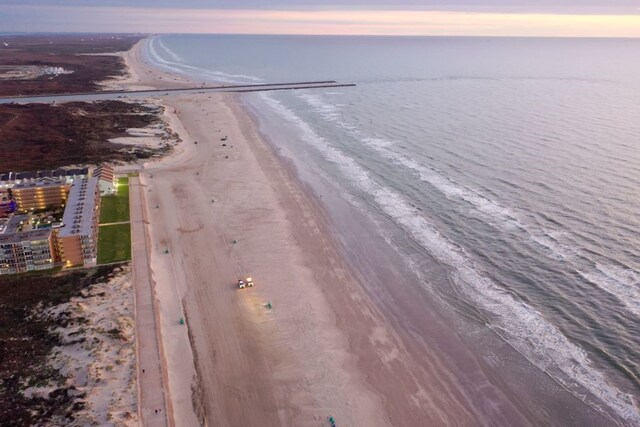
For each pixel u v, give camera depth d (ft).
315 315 219.20
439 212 312.09
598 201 315.58
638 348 190.70
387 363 190.70
